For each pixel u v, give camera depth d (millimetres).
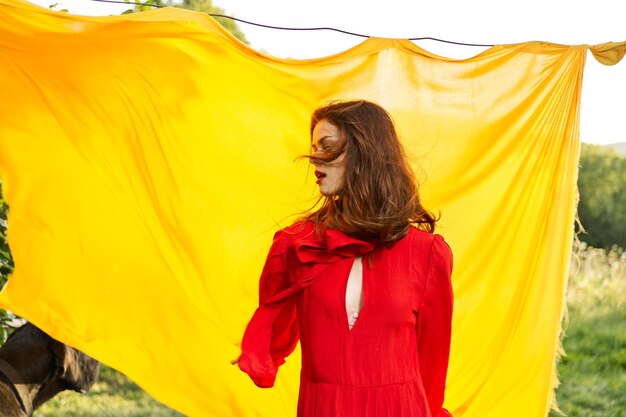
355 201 2893
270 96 3930
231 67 3873
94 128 3873
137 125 3893
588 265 12289
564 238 3947
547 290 3955
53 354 4082
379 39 3883
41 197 3830
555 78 3967
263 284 3035
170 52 3828
